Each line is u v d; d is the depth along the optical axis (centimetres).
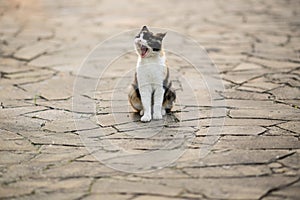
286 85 741
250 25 1138
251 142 543
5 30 1113
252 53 916
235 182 459
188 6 1385
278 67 831
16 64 866
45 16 1266
